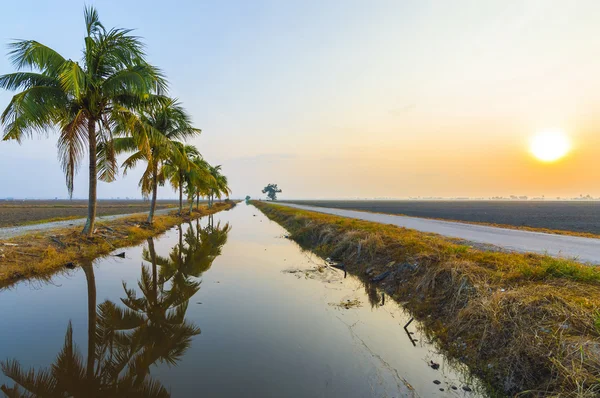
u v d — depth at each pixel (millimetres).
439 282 7395
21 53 10438
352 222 19078
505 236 14633
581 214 51875
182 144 21797
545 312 4750
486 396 4059
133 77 11445
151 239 18578
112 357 4980
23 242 11180
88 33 11945
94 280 9352
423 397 4023
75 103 12102
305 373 4496
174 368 4605
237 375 4426
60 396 3953
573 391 3439
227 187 58500
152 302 7656
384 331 6105
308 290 8805
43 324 6184
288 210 44375
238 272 10914
